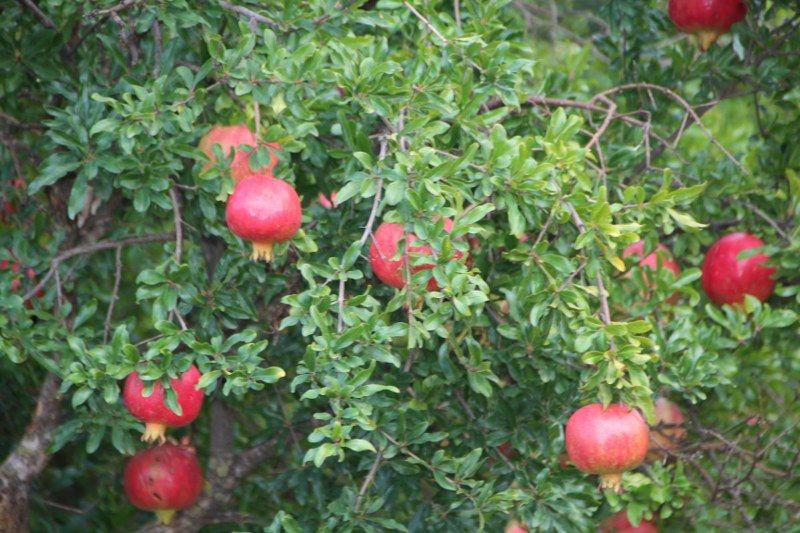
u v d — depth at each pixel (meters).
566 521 3.86
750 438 4.78
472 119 3.76
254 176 3.50
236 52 3.54
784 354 4.91
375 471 3.75
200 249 4.83
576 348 3.17
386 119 3.60
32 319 4.41
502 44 3.79
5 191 4.75
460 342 3.99
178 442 5.12
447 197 3.36
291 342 4.42
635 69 5.11
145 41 4.27
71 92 3.99
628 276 4.64
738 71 4.80
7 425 5.22
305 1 4.26
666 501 4.15
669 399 4.95
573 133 3.69
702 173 4.64
